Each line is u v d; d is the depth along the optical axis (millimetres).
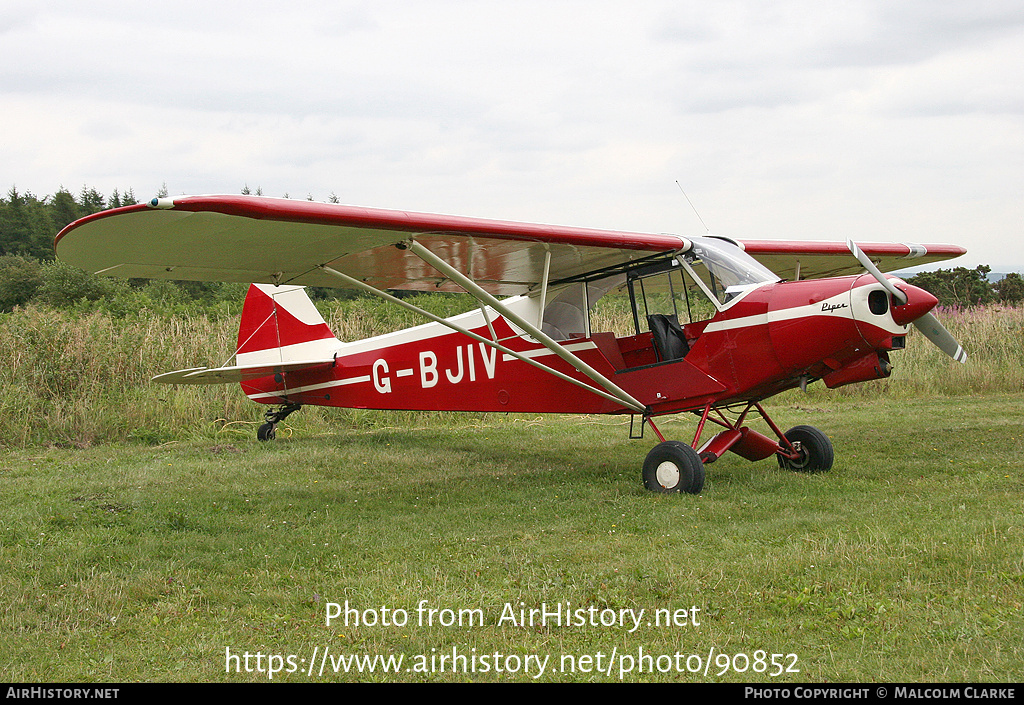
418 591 3359
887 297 4914
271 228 4066
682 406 5809
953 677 2434
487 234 4812
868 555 3561
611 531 4312
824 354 5098
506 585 3428
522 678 2547
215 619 3129
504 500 5301
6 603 3285
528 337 6520
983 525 3965
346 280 5016
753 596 3172
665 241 5547
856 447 7191
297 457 7258
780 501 4855
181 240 4141
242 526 4621
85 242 4035
